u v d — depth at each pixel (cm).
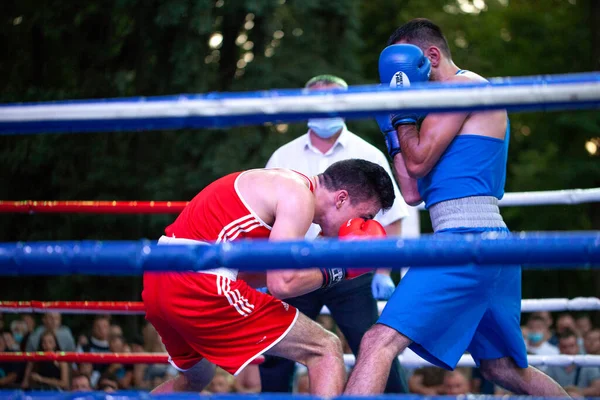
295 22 1060
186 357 324
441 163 308
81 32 1070
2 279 1027
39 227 1025
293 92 200
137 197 1015
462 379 652
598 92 188
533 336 689
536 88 191
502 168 313
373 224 295
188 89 975
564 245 185
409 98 195
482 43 1463
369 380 282
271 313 299
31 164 1022
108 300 1020
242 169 938
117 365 672
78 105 204
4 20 1070
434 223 311
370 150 449
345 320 416
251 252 195
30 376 659
